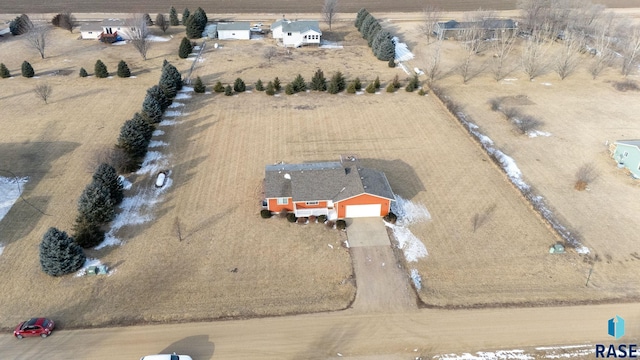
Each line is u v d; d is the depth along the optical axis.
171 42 83.06
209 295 32.41
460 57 79.06
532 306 31.84
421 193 43.75
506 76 71.69
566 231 39.09
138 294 32.31
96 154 47.72
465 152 50.62
